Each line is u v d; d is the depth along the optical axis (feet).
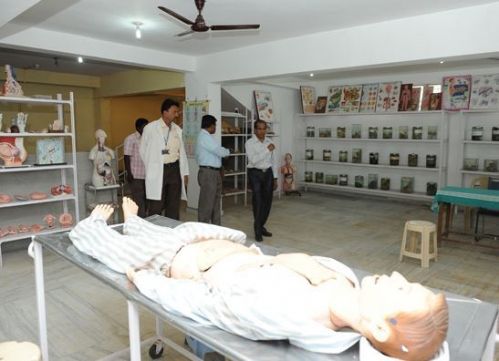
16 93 12.04
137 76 24.34
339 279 3.98
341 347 3.29
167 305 4.10
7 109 22.71
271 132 23.54
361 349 3.12
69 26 13.96
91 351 7.31
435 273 11.33
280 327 3.35
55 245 6.29
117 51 16.63
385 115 22.93
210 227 6.00
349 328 3.48
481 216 17.83
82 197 15.55
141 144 13.39
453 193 12.79
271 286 3.76
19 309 8.96
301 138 26.09
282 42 15.92
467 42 11.55
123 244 5.44
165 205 13.73
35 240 6.55
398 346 2.89
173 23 13.50
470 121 19.94
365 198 23.62
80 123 28.91
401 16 12.56
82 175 15.46
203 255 5.14
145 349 7.32
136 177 15.12
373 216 18.79
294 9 11.97
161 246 5.21
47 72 25.91
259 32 14.78
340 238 14.99
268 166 14.43
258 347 3.45
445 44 11.97
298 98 26.04
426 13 12.19
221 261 4.99
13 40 13.73
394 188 23.15
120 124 29.91
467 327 3.67
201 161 14.17
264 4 11.48
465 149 20.16
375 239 14.88
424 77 21.01
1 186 13.02
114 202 16.22
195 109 19.77
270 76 16.72
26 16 12.70
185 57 19.20
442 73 20.38
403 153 22.59
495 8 11.00
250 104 22.74
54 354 7.20
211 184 14.15
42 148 12.66
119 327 8.18
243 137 22.24
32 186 13.76
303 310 3.52
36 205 13.97
